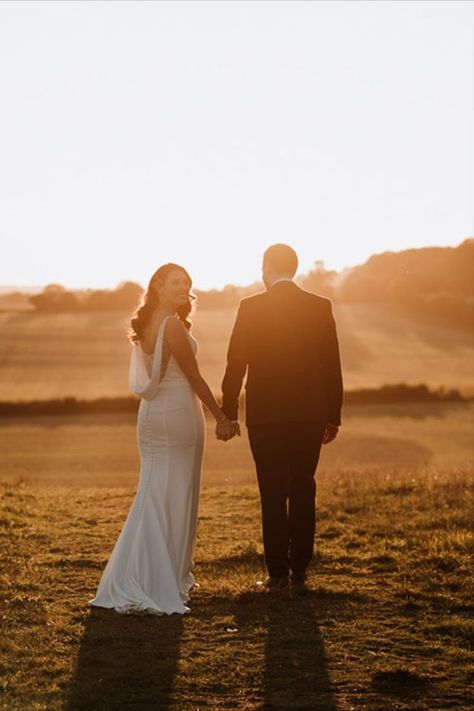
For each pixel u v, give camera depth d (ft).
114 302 396.16
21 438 137.80
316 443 22.89
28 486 55.31
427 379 237.25
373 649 18.72
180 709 15.55
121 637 19.49
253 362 22.97
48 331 331.77
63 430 147.23
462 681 16.83
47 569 26.43
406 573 25.20
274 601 22.34
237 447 121.19
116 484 82.74
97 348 298.56
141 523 22.21
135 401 167.84
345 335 304.09
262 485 23.03
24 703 15.60
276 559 23.06
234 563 27.17
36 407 165.68
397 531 32.09
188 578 23.48
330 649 18.71
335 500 39.88
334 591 23.09
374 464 106.63
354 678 17.03
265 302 23.04
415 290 332.19
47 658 18.07
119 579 22.06
